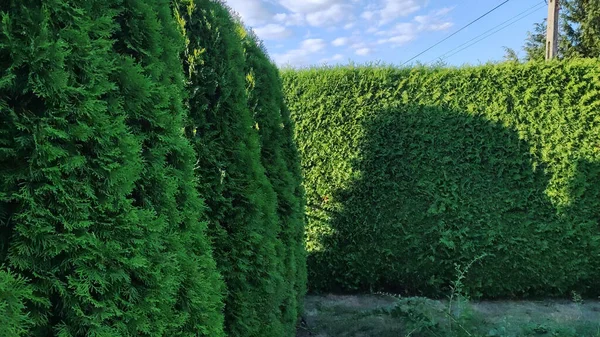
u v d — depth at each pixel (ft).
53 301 3.88
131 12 4.89
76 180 3.86
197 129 7.18
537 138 15.03
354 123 16.37
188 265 5.18
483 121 15.34
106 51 4.30
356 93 16.35
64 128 3.80
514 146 15.14
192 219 5.55
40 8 3.74
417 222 15.70
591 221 14.80
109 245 4.05
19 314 3.35
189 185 5.54
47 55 3.64
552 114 14.92
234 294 7.31
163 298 4.52
